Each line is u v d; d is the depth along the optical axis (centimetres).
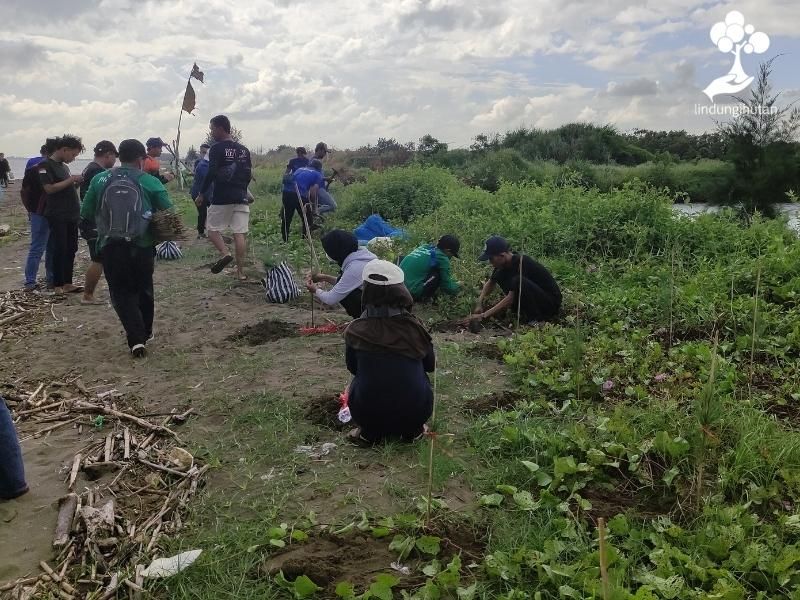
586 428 468
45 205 898
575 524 368
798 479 391
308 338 704
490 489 412
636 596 290
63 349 696
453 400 544
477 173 3023
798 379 575
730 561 327
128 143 650
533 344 658
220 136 920
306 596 317
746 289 816
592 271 973
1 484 410
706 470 417
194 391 575
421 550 348
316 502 400
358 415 462
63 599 330
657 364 615
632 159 4062
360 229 1236
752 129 1648
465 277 884
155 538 368
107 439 486
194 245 1286
